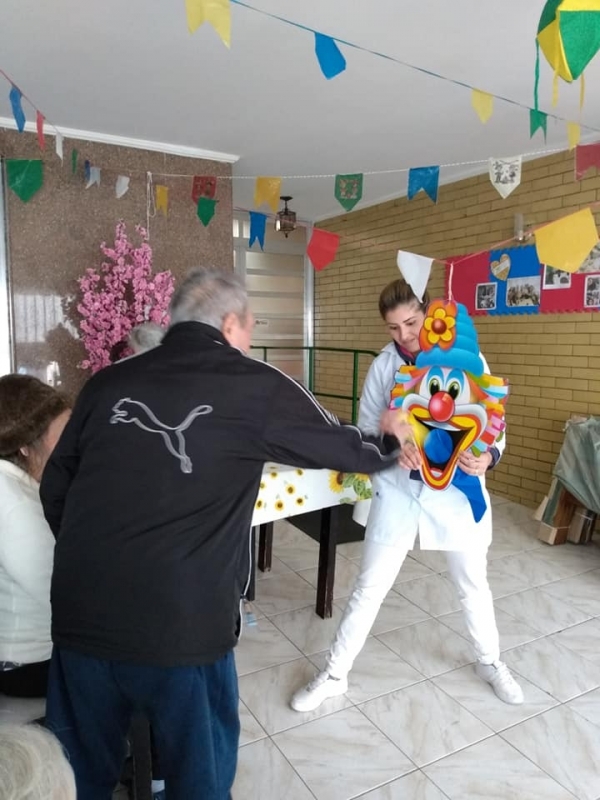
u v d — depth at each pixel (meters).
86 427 1.13
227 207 4.03
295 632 2.44
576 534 3.39
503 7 2.11
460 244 4.50
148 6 2.13
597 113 3.15
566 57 1.16
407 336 1.83
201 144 3.78
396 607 2.63
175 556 1.05
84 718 1.12
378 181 4.68
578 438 3.24
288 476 2.09
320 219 6.15
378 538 1.89
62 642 1.10
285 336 6.32
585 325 3.65
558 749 1.77
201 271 1.26
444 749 1.77
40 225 3.46
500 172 2.28
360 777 1.66
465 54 2.47
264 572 3.02
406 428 1.42
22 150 3.40
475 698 2.00
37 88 2.87
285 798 1.59
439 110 3.14
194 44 2.41
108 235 3.65
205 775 1.11
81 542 1.08
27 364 3.49
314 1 2.07
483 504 1.75
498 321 4.23
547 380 3.92
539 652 2.29
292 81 2.77
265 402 1.12
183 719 1.10
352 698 2.01
